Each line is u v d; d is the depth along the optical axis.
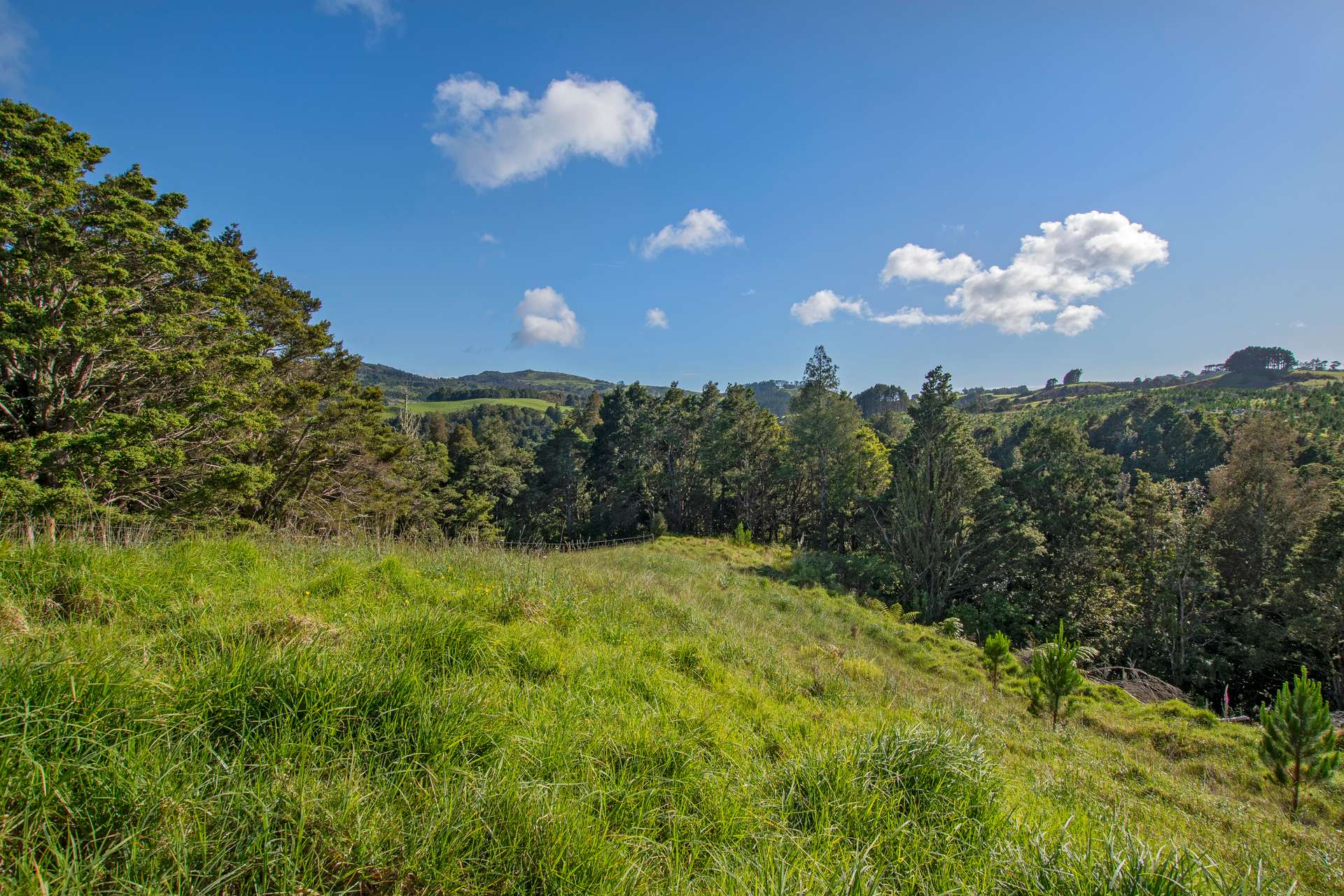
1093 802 4.52
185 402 14.53
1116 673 20.77
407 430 33.38
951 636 17.25
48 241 11.75
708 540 28.70
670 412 49.31
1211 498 33.00
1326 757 6.25
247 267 20.28
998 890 2.14
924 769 2.90
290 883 1.55
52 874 1.43
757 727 4.08
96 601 3.24
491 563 6.93
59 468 11.02
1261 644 24.83
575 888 1.80
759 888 1.90
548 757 2.52
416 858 1.72
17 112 12.71
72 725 1.82
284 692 2.32
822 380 39.19
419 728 2.36
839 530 40.19
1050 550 29.22
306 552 5.97
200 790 1.77
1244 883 2.23
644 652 5.07
